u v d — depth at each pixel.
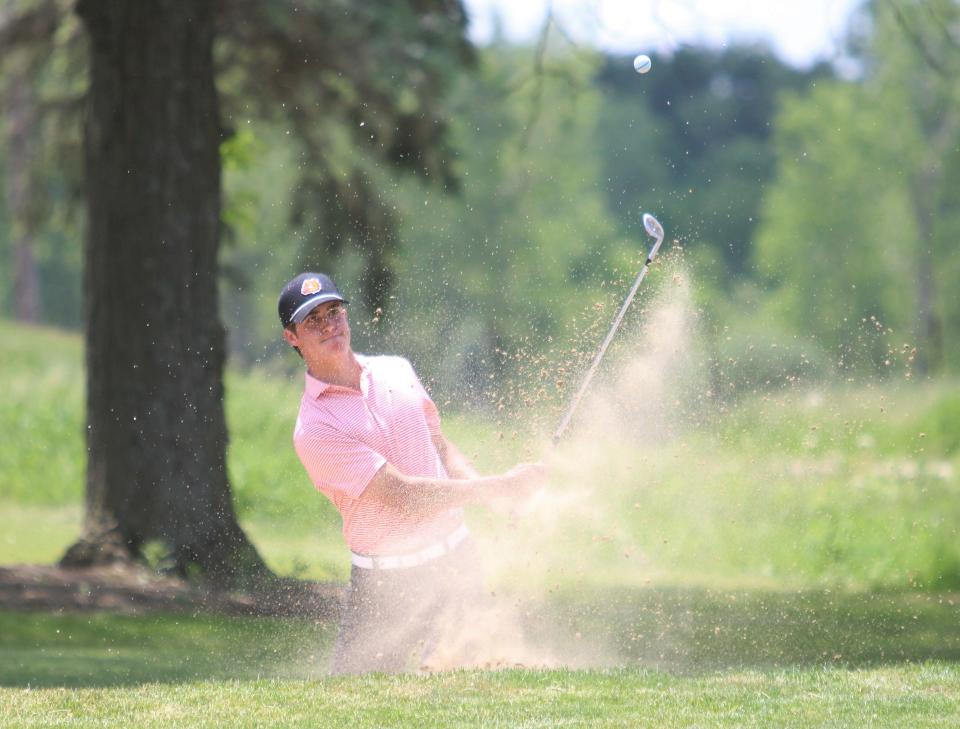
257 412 65.19
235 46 42.47
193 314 35.62
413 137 44.22
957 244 164.12
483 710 15.21
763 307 168.25
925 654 22.86
